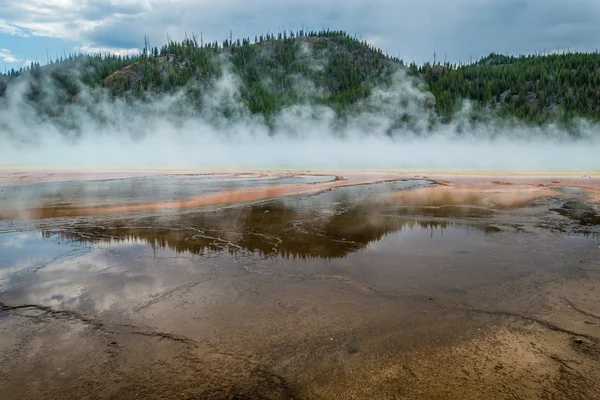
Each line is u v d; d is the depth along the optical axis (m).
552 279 7.50
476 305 6.40
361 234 11.23
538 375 4.54
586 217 13.41
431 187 22.14
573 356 4.93
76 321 5.90
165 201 16.95
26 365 4.80
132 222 12.69
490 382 4.42
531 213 14.24
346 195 19.05
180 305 6.43
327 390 4.32
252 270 8.13
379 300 6.61
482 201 17.16
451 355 4.97
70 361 4.88
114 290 7.07
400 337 5.41
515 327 5.67
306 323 5.82
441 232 11.45
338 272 8.00
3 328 5.70
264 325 5.76
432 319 5.93
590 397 4.16
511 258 8.83
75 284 7.35
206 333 5.53
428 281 7.46
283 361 4.86
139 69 100.19
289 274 7.89
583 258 8.73
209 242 10.30
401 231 11.59
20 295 6.85
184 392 4.30
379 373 4.61
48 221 12.80
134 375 4.60
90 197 18.12
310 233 11.32
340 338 5.39
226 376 4.57
